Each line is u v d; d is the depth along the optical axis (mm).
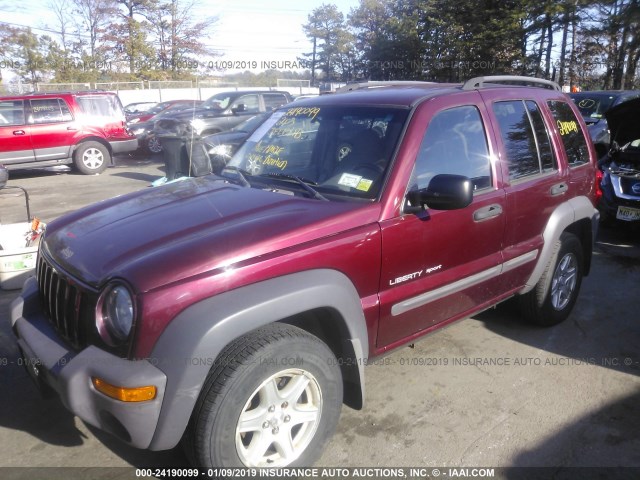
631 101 7004
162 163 15164
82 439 3139
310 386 2699
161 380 2266
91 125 13000
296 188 3262
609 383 3740
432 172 3240
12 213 8930
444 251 3270
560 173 4191
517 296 4461
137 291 2301
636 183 7027
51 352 2611
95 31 41188
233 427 2412
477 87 3748
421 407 3459
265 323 2457
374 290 2965
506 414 3387
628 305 5102
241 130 10469
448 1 31234
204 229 2699
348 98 3713
